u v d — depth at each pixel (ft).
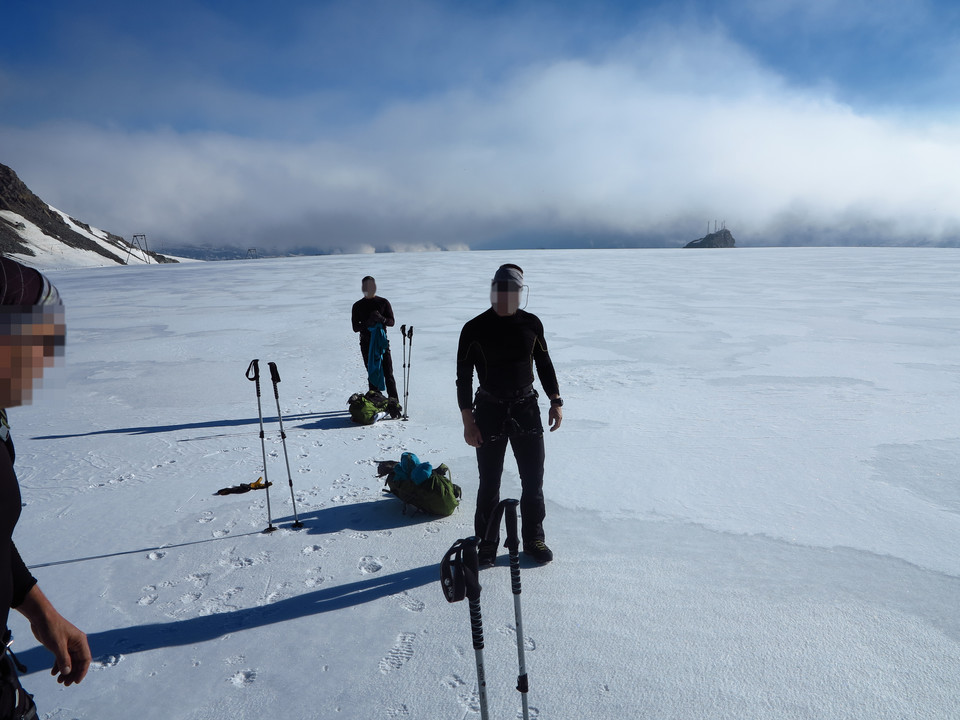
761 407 23.35
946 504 14.76
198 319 54.03
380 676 9.09
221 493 16.30
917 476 16.48
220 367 33.83
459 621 10.41
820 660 9.22
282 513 15.02
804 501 15.06
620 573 11.87
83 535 13.98
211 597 11.34
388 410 23.56
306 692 8.80
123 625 10.52
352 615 10.66
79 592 11.57
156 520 14.73
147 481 17.37
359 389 28.30
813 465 17.40
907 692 8.54
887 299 56.75
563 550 12.87
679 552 12.68
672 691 8.63
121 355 38.14
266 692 8.82
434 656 9.49
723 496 15.47
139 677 9.18
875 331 39.93
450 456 18.93
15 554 4.74
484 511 12.37
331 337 42.60
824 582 11.43
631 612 10.55
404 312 54.85
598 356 33.83
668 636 9.86
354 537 13.62
